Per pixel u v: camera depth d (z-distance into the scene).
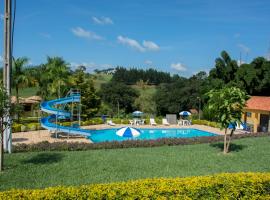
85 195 6.70
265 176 8.06
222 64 43.88
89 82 43.56
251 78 39.50
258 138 21.86
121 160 13.48
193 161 13.66
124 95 55.78
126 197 6.91
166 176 10.94
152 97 56.97
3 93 10.82
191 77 55.69
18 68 37.19
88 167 12.09
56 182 9.98
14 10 14.20
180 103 51.50
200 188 7.38
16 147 15.47
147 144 18.09
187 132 35.38
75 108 39.91
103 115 46.34
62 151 15.80
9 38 14.10
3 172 11.07
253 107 33.50
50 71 40.88
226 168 12.45
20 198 6.35
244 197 7.68
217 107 15.74
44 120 27.69
